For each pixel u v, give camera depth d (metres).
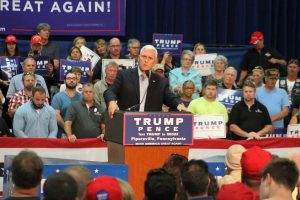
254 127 10.40
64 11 13.34
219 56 12.34
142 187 6.07
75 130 10.09
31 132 9.76
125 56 12.48
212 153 9.50
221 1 14.46
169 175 4.32
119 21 13.62
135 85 6.76
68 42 13.14
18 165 4.32
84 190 4.45
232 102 11.32
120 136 6.09
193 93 11.61
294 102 11.97
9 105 10.63
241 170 5.54
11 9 13.12
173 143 6.13
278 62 13.95
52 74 11.74
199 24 14.30
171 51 12.95
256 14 14.66
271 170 4.29
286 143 9.88
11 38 12.15
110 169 5.94
